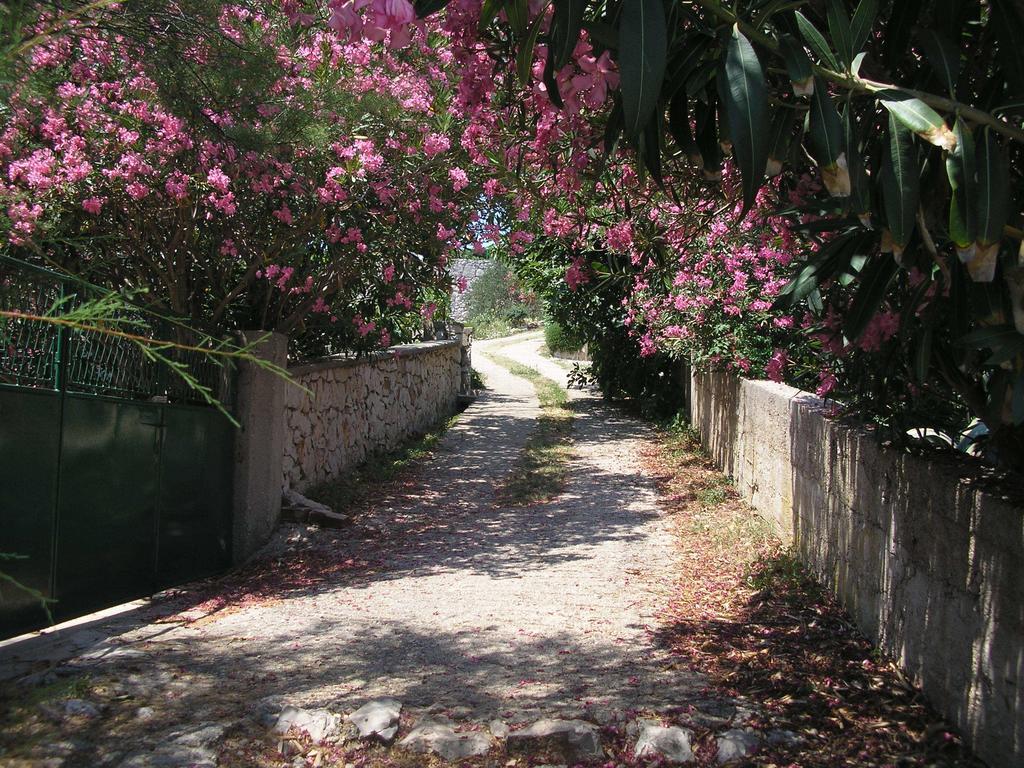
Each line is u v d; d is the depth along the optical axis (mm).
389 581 6789
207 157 6777
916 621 4223
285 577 7027
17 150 6266
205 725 3797
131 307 2461
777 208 4336
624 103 2158
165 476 6527
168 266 7832
